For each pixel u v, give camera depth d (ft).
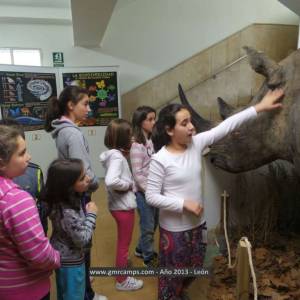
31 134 15.72
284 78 6.07
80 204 4.75
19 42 17.98
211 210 8.41
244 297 4.90
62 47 18.44
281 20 19.25
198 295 6.60
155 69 19.31
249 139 6.61
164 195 5.12
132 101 19.45
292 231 8.55
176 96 19.44
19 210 3.24
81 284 4.83
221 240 8.04
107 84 16.52
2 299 3.52
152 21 18.83
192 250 5.26
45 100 15.97
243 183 8.41
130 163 7.20
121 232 6.66
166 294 5.47
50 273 3.93
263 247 7.92
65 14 17.16
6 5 16.56
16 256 3.46
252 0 18.90
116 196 6.50
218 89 18.56
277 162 8.71
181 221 5.07
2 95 14.64
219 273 7.09
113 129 6.35
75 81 16.34
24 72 15.16
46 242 3.45
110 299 6.66
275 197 8.50
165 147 5.19
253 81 18.12
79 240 4.46
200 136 5.34
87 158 5.53
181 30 19.03
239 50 19.36
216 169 8.24
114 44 18.86
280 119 6.06
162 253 5.37
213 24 19.08
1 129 3.42
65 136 5.43
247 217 8.60
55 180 4.38
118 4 18.29
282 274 6.88
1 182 3.34
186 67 19.30
